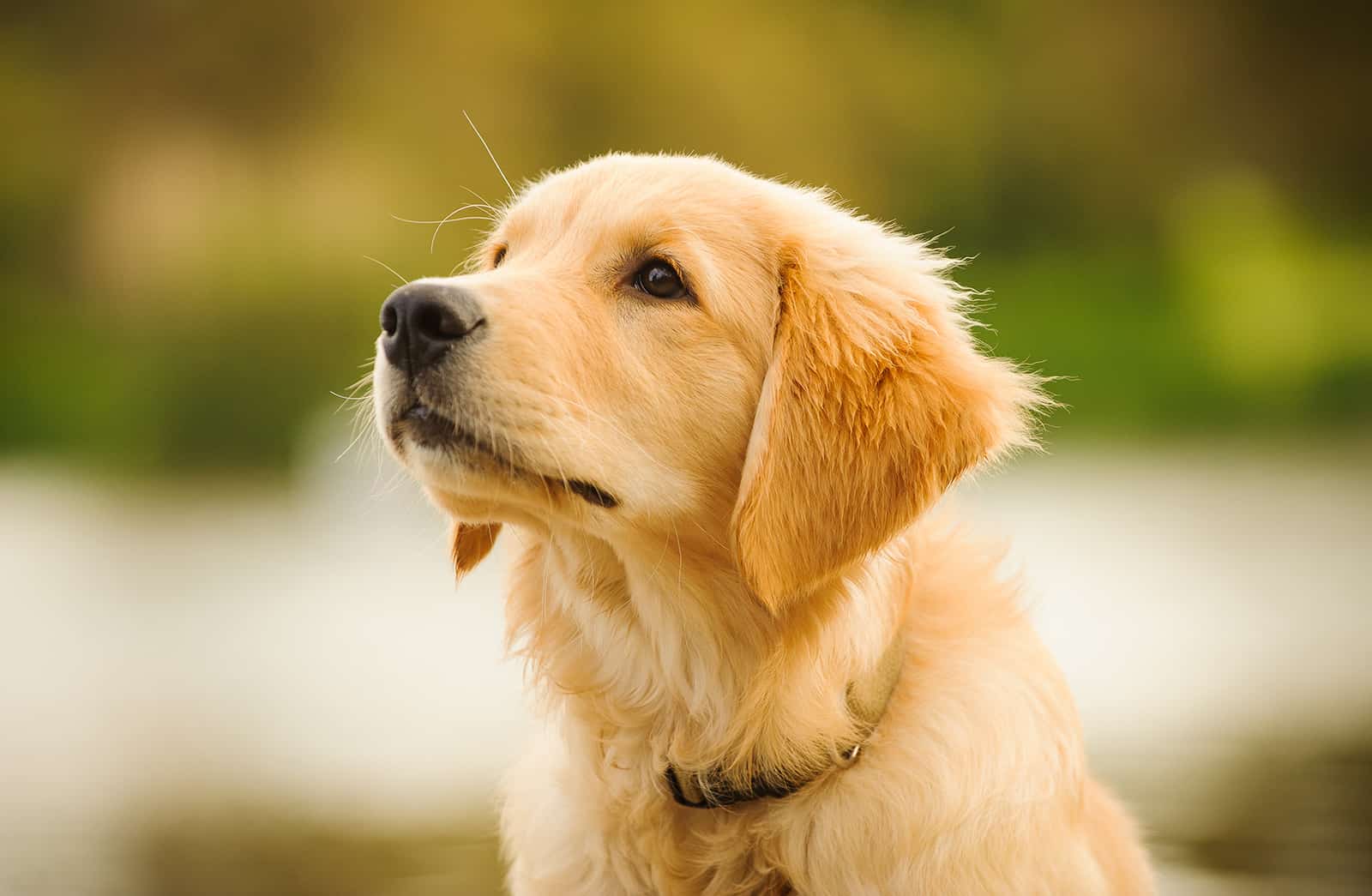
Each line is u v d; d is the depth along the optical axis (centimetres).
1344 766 703
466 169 2698
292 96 2798
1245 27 3831
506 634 461
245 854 588
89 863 579
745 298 421
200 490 2086
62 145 3000
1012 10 3644
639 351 412
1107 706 825
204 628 1109
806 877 401
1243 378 2794
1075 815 416
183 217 2644
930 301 446
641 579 416
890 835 393
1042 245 3594
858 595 407
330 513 1666
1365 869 564
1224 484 1906
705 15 2936
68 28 3027
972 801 392
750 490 400
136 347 2564
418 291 391
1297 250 3438
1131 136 3738
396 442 404
